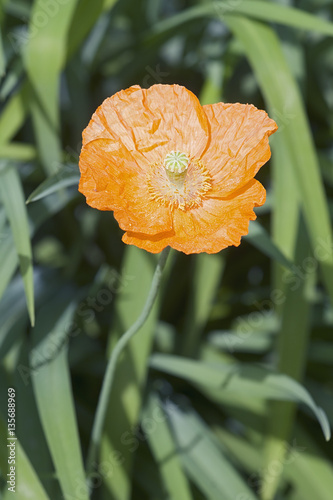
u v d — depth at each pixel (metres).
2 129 0.63
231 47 0.67
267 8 0.62
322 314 0.67
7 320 0.63
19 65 0.64
